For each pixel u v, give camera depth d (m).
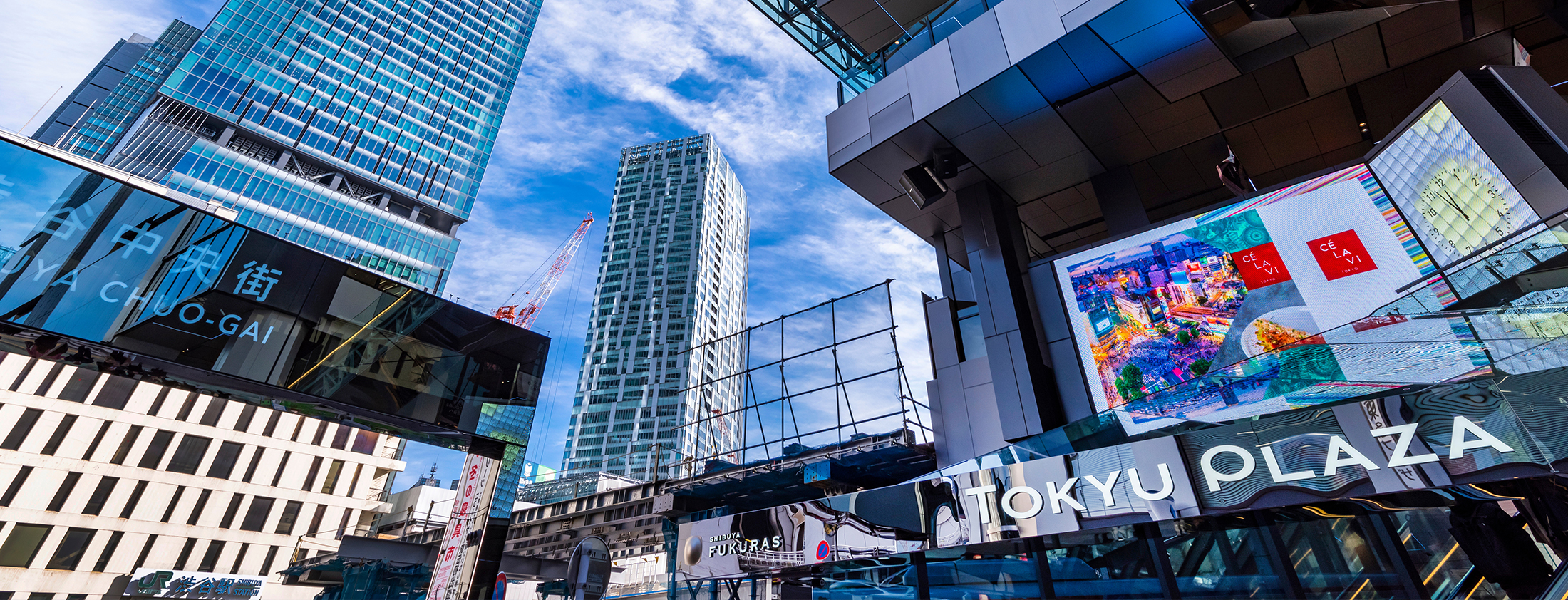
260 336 13.61
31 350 11.34
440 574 20.25
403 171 126.19
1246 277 16.09
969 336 20.11
